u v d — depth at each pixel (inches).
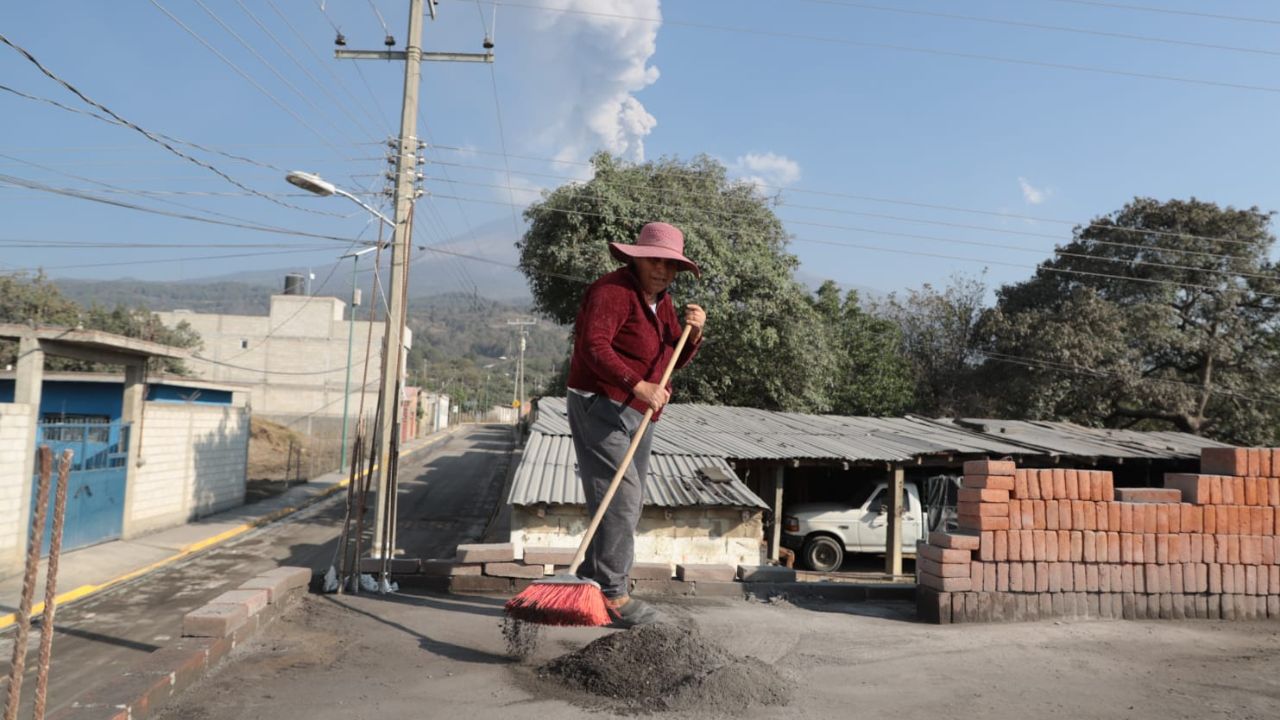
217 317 2080.5
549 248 868.6
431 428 2650.1
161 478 719.7
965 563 176.2
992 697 122.3
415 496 1054.4
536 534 466.0
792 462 607.8
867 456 615.2
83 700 106.7
